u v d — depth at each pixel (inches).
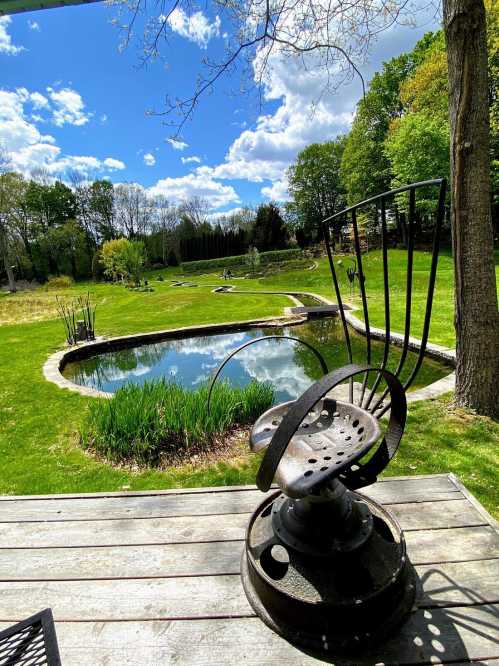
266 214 1414.9
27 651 39.5
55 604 48.3
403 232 812.0
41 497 70.6
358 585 41.9
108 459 114.9
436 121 580.1
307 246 1342.3
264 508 54.8
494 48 453.4
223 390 139.0
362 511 48.6
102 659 41.0
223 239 1534.2
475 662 38.9
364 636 40.1
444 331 246.5
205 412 122.5
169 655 41.1
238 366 248.1
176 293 660.7
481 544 54.7
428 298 50.7
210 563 53.5
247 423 133.1
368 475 50.0
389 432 50.4
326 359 244.1
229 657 40.5
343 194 1138.7
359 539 43.8
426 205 626.2
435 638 41.2
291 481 35.5
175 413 122.2
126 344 328.8
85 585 50.9
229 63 125.7
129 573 52.5
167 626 44.4
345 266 704.4
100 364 283.9
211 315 431.5
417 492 67.1
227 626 43.8
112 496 70.3
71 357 280.5
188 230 1555.1
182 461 110.7
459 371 122.0
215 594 48.3
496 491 83.6
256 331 363.3
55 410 160.2
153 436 116.5
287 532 45.4
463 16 97.3
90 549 57.3
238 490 70.7
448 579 48.8
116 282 1066.7
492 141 511.5
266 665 39.4
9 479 106.3
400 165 636.7
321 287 624.4
